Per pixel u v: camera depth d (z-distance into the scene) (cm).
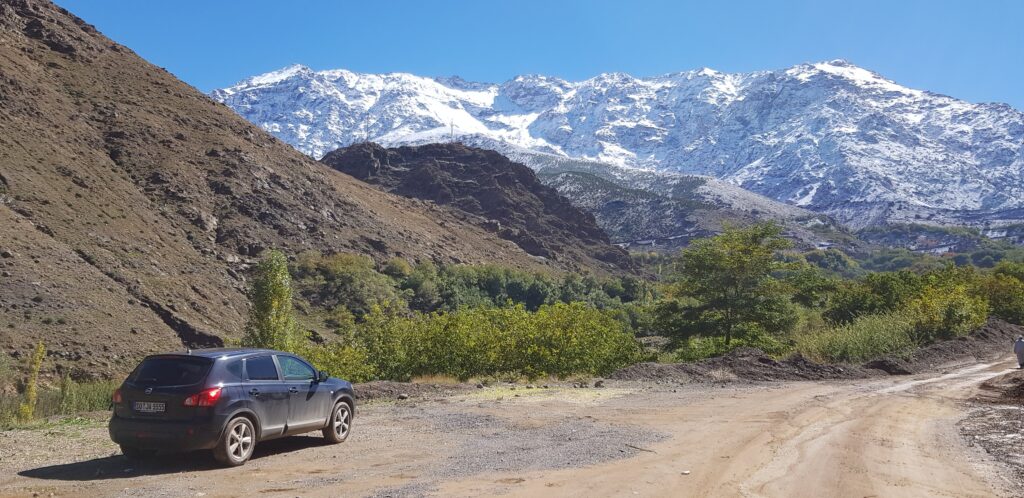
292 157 11075
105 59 10131
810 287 2970
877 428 1170
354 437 1073
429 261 10556
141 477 803
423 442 1023
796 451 959
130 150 8194
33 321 4272
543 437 1059
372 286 8281
